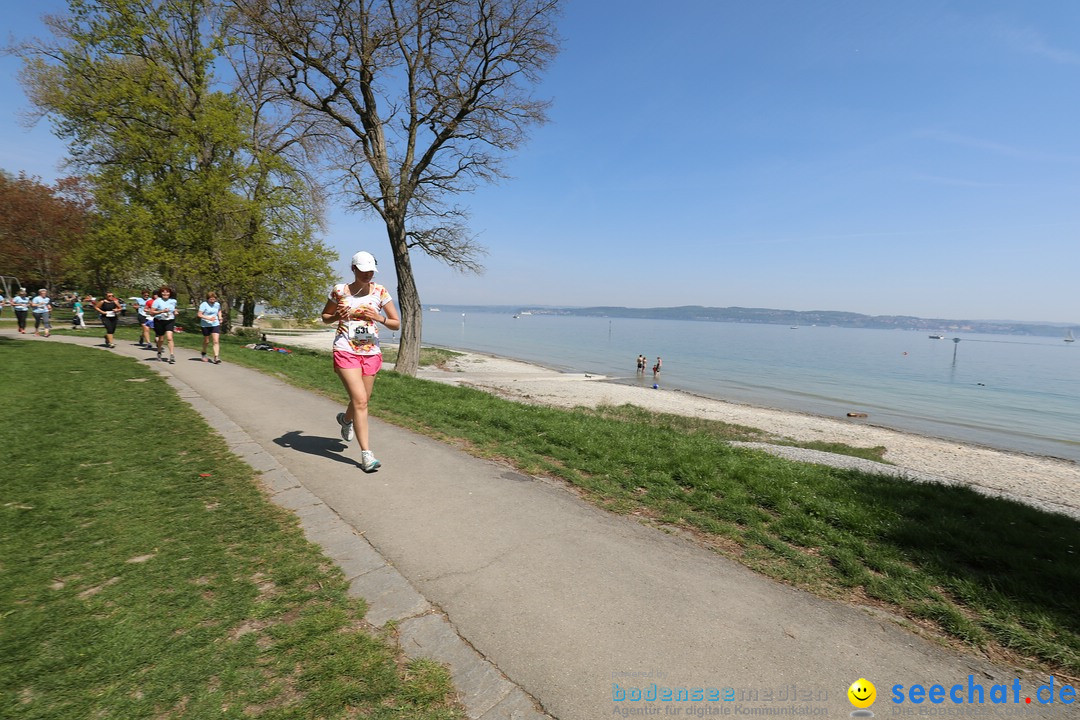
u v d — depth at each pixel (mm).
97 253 19688
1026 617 2777
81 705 1918
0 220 26688
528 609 2740
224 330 25625
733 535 3811
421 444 5996
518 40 15422
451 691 2127
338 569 3025
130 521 3492
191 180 19750
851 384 36406
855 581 3174
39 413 6199
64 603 2525
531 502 4309
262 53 16062
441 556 3301
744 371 42969
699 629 2619
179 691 2016
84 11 19531
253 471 4629
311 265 21969
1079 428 22312
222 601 2631
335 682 2119
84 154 22125
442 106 15750
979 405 28484
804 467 6281
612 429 7590
